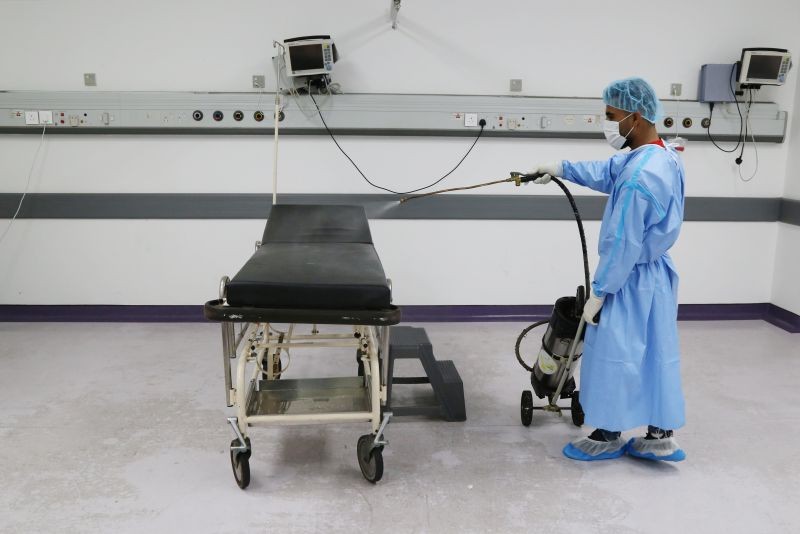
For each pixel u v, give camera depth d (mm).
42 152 3617
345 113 3514
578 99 3623
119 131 3551
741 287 4031
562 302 2430
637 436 2393
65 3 3449
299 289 1762
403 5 3525
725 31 3668
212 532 1855
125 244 3746
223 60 3547
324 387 2361
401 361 3283
